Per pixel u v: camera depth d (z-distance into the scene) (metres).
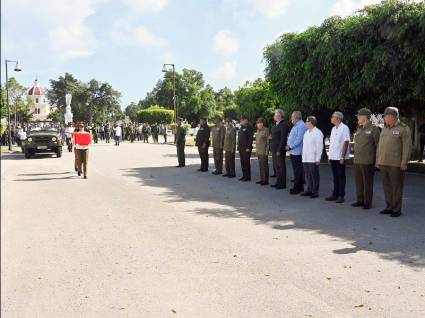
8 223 8.24
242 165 14.00
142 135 48.56
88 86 111.25
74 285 5.14
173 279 5.31
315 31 16.31
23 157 24.89
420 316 4.27
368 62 14.55
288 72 17.53
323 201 10.37
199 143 16.66
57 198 11.09
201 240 7.05
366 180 9.37
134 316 4.32
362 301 4.63
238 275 5.43
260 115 27.70
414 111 17.06
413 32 13.58
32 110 89.56
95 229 7.81
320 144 10.73
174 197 11.18
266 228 7.83
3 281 5.24
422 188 12.08
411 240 6.96
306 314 4.34
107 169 17.88
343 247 6.61
